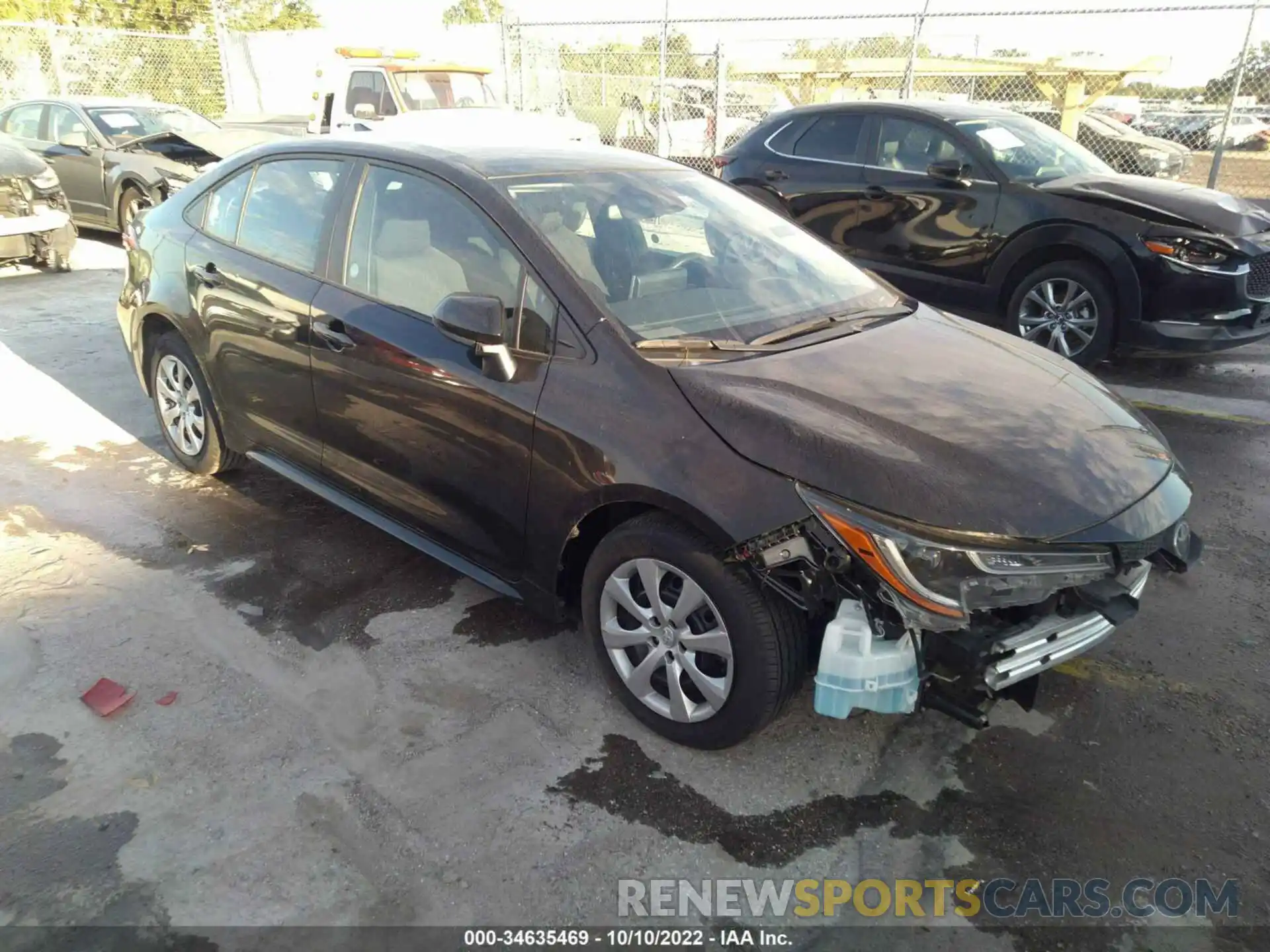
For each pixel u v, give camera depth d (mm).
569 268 3027
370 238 3547
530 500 2996
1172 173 10695
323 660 3275
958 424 2703
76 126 11188
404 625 3504
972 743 2963
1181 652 3455
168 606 3570
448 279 3270
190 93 19016
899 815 2674
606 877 2445
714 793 2727
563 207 3309
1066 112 11289
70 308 7996
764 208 4074
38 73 17578
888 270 7477
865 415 2691
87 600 3592
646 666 2885
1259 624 3633
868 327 3408
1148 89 11695
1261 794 2775
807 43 12359
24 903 2293
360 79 12891
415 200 3432
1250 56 10672
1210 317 6020
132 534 4117
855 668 2412
